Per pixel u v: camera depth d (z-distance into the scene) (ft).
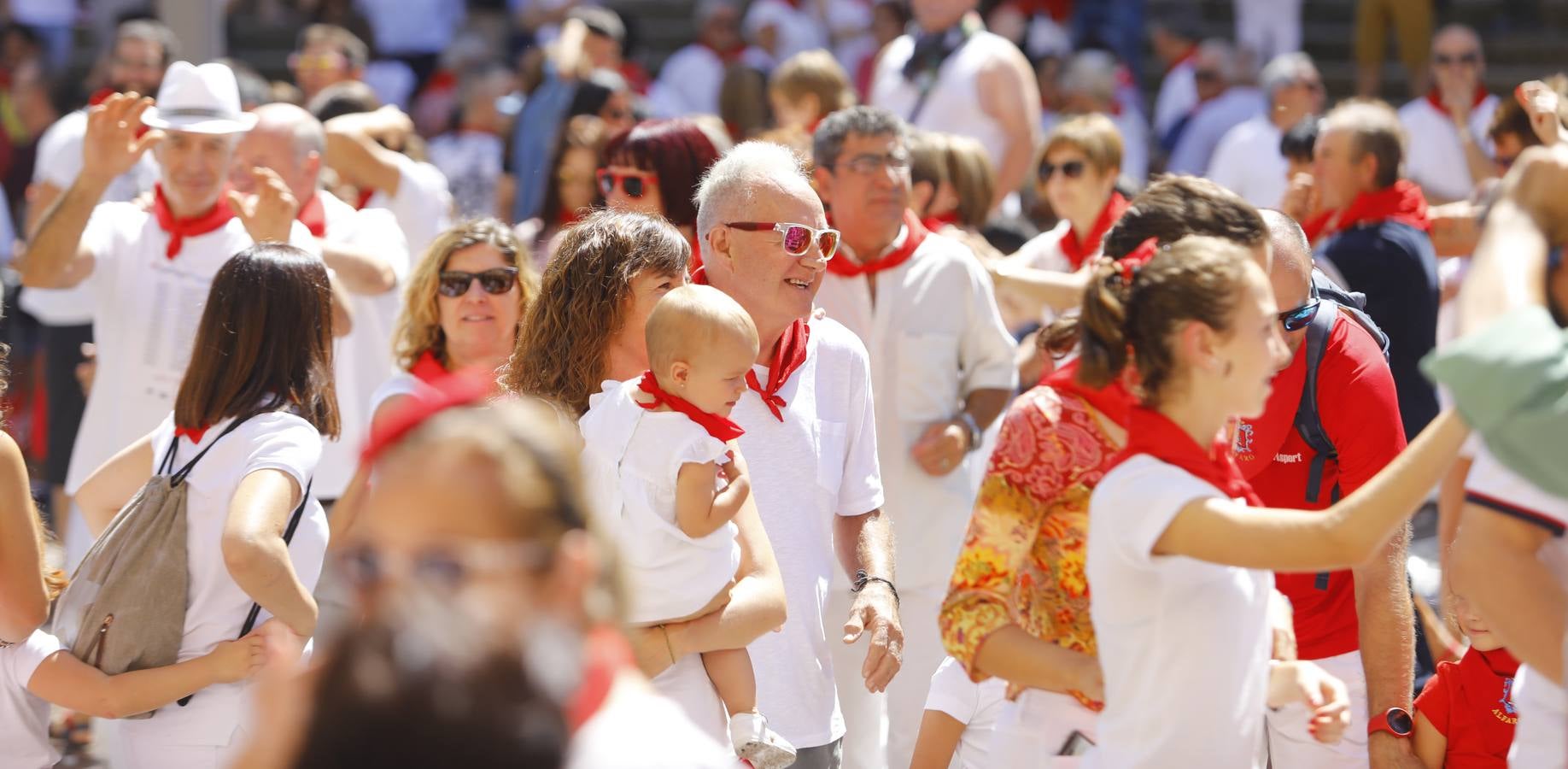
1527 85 31.94
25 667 34.06
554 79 89.15
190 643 34.55
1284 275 32.17
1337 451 33.96
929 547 47.09
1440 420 22.93
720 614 31.01
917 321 47.06
